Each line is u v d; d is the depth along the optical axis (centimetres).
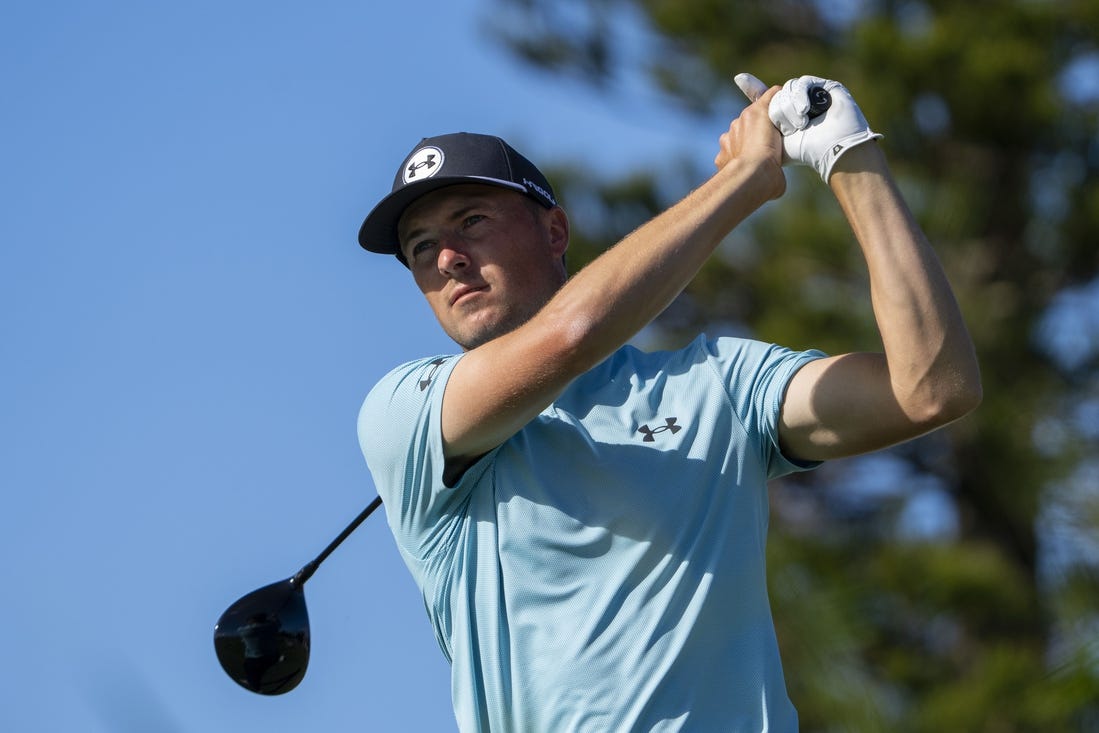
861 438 1382
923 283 1352
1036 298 4584
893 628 4244
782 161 1391
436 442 1344
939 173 4509
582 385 1396
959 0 4516
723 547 1324
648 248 1302
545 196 1512
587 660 1289
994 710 3934
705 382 1387
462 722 1349
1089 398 4444
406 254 1502
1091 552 4212
